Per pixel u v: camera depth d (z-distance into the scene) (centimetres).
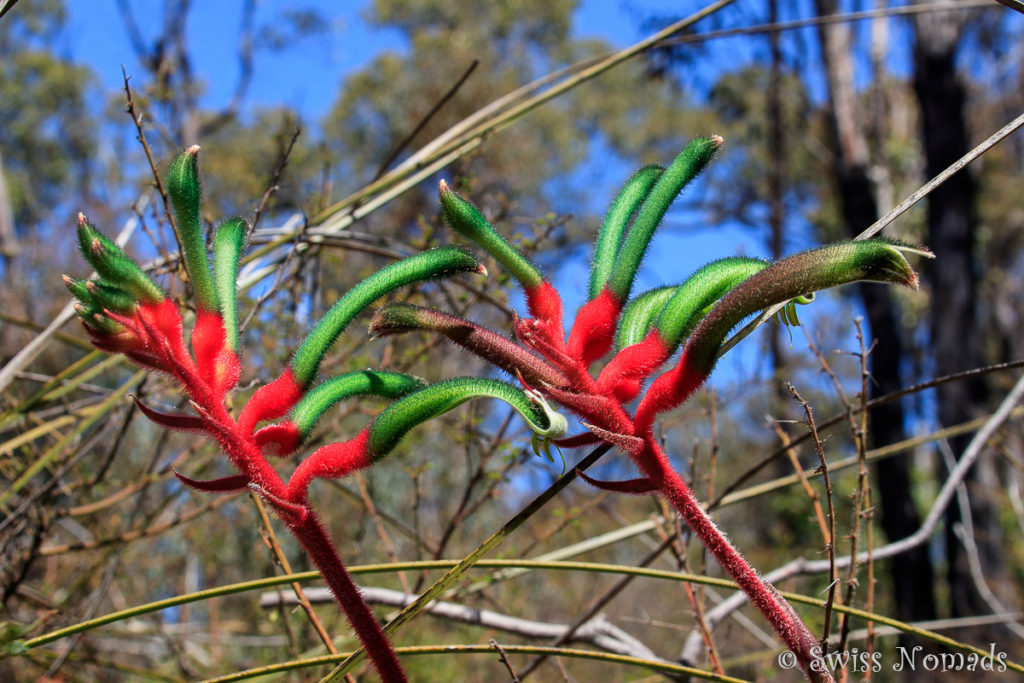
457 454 809
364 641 209
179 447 636
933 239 1512
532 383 208
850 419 340
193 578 725
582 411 205
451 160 477
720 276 205
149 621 629
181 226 207
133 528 604
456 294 532
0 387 380
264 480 205
